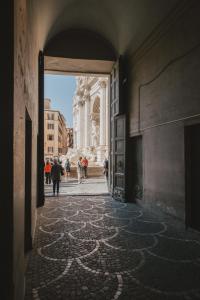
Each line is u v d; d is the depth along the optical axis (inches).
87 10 364.8
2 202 76.5
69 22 382.6
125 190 383.6
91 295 123.7
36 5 233.5
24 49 126.8
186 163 234.2
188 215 231.6
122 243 197.8
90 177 839.1
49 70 459.2
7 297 74.8
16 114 85.8
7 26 78.7
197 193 227.8
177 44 247.4
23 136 115.1
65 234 220.1
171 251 181.6
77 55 402.3
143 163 336.8
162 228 241.0
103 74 480.1
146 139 327.3
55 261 163.5
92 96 1563.7
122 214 298.8
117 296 122.9
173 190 254.8
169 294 125.3
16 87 85.5
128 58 394.6
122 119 406.0
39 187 351.6
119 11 327.3
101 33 406.0
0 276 75.2
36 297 121.9
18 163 92.4
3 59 78.1
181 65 240.4
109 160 469.4
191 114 222.8
